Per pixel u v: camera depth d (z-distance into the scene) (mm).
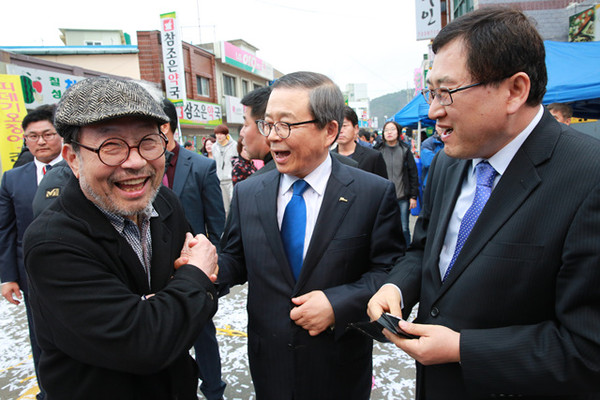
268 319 1416
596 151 885
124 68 12219
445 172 1282
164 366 958
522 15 905
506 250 939
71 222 947
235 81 18797
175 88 12078
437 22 8656
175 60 11930
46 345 993
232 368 2625
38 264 901
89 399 988
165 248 1170
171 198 1305
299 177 1451
